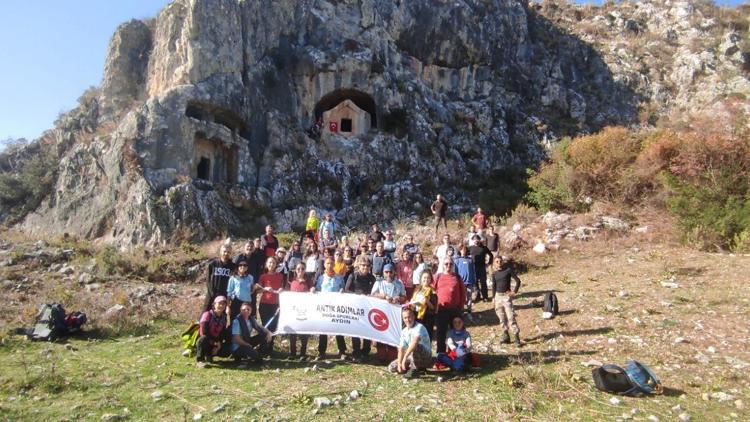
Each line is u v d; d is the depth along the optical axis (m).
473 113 41.12
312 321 8.65
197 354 8.29
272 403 6.54
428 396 6.82
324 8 37.97
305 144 33.03
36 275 15.03
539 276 14.51
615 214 19.09
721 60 56.84
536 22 55.72
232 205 28.31
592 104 52.03
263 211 28.94
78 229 26.28
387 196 32.00
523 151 41.81
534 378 7.25
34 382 7.30
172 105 27.16
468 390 7.02
